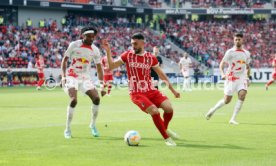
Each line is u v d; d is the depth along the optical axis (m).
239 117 24.03
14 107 29.97
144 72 15.45
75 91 16.84
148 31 82.69
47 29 71.31
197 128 19.38
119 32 78.88
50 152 13.60
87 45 17.25
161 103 15.62
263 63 82.88
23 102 34.25
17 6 71.69
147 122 21.58
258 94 44.28
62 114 25.34
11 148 14.28
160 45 79.94
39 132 17.94
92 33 17.17
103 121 22.02
